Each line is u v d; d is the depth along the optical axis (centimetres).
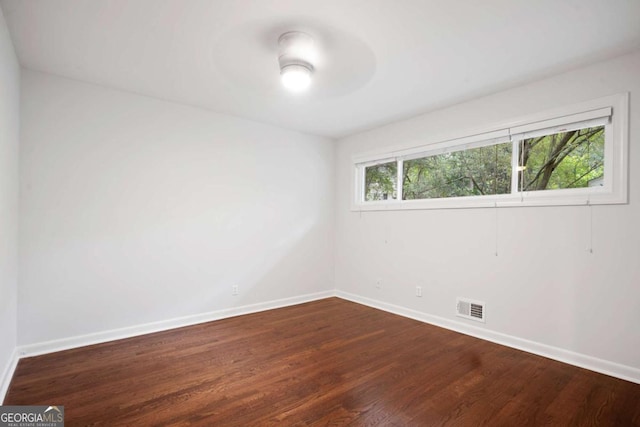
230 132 371
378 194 427
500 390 212
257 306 394
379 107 340
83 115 283
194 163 345
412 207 372
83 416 180
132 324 306
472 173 326
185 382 219
